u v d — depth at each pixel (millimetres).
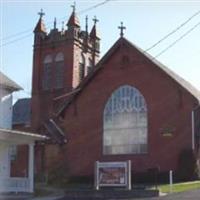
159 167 48781
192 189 35969
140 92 51625
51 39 72938
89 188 39562
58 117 56406
